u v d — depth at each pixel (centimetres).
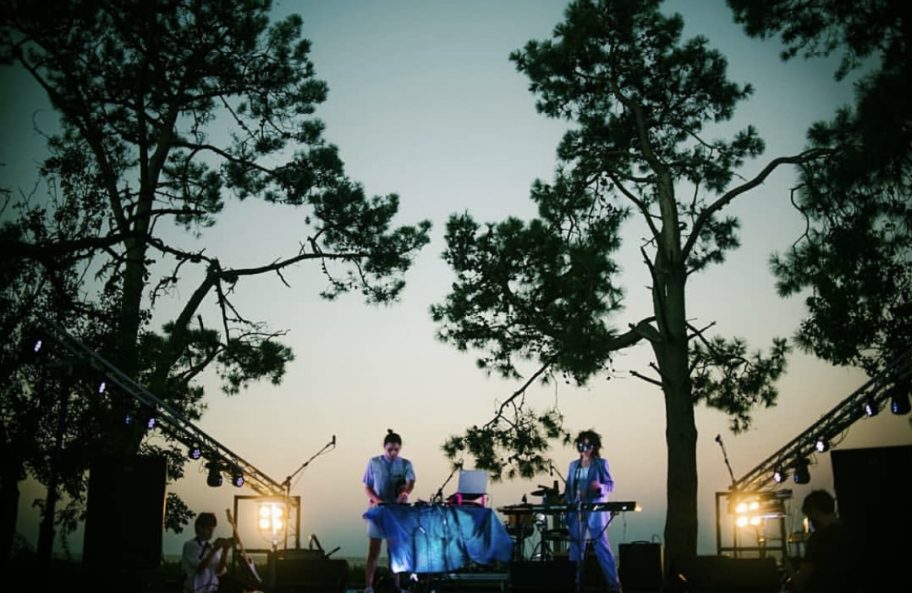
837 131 1094
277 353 1827
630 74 1515
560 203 1467
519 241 1364
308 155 1939
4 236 1284
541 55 1505
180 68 1852
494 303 1397
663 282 1408
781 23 1253
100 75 1766
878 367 1348
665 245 1423
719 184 1512
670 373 1345
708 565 873
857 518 741
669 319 1373
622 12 1454
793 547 1365
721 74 1488
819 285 1278
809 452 1375
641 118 1484
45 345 1221
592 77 1521
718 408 1333
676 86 1507
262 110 1938
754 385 1316
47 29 1538
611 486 1042
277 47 1931
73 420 1409
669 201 1444
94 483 1138
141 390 1367
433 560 951
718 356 1340
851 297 1276
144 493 1141
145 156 1797
